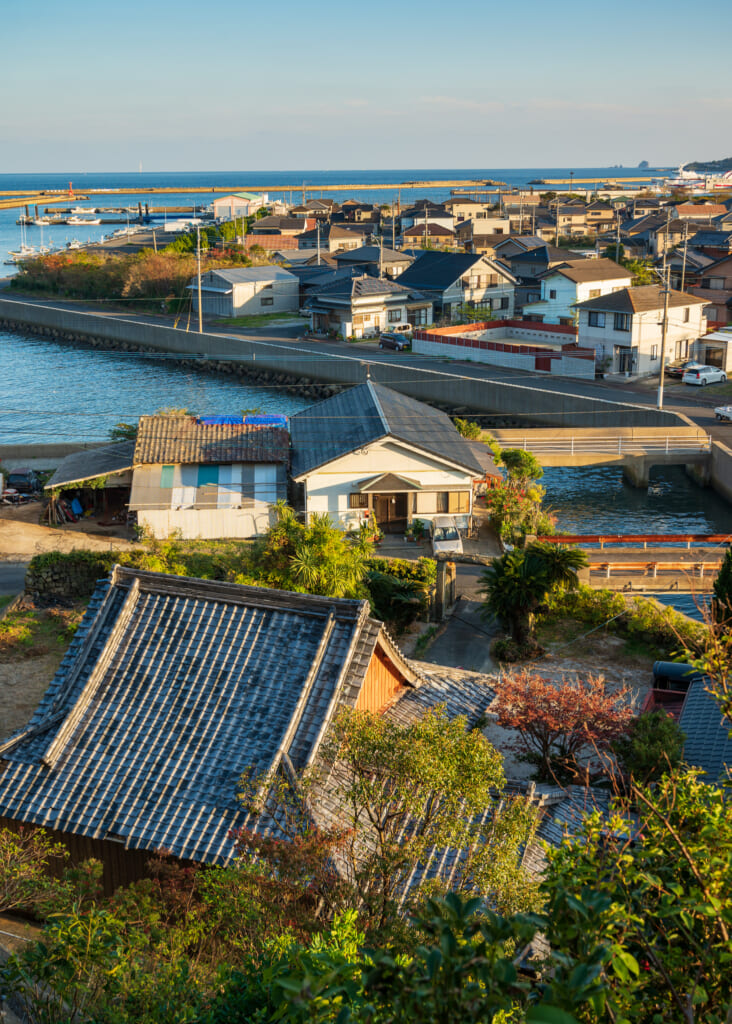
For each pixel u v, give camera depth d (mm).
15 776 15750
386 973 5039
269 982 7754
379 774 12250
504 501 41438
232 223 148375
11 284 123312
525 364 71562
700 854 6566
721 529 46312
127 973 9656
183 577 18078
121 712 16531
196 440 42812
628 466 52781
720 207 141500
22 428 64188
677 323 69750
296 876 11383
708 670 7941
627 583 33438
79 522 41562
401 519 41656
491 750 12172
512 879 11430
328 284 89312
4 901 12312
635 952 6676
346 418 44781
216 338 83188
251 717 16172
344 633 17250
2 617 30516
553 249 104562
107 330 95125
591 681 22500
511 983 4828
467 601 33500
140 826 14742
